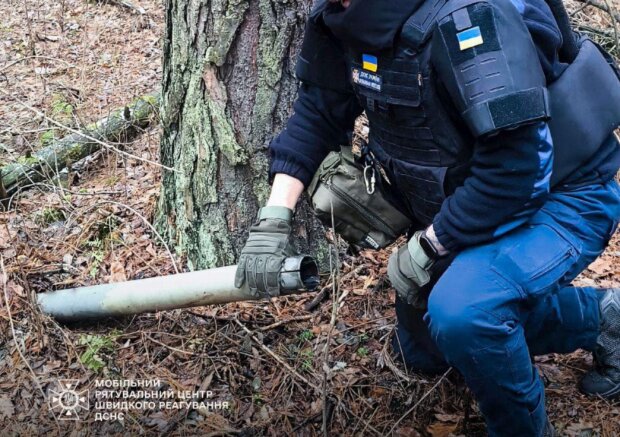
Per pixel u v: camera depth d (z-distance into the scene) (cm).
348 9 167
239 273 201
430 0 162
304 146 207
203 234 274
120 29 559
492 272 177
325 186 204
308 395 230
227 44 246
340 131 211
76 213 308
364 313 261
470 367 182
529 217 176
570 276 186
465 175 178
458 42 158
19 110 432
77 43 537
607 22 496
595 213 184
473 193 170
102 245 293
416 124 174
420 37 162
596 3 469
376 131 191
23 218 308
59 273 279
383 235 209
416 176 185
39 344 247
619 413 222
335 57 198
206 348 246
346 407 226
